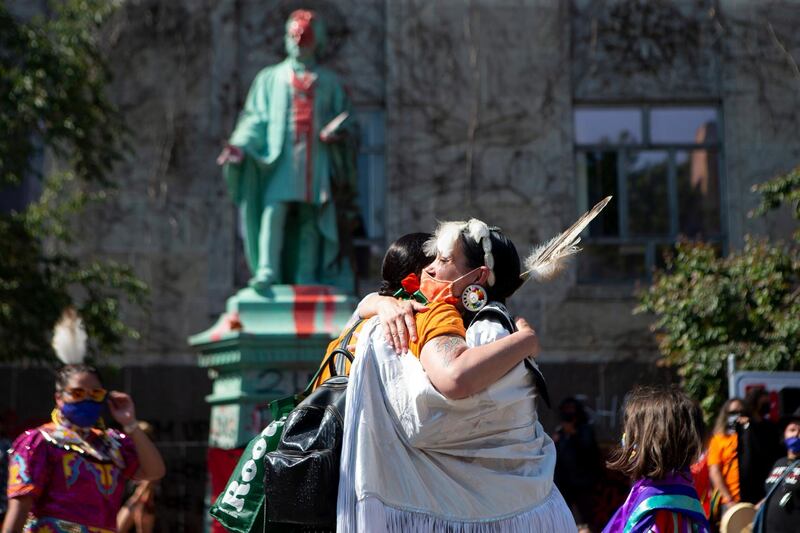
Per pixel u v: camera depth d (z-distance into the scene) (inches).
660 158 826.2
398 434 149.9
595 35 828.0
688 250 671.8
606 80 826.2
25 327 648.4
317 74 501.0
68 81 663.1
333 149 496.7
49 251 776.3
